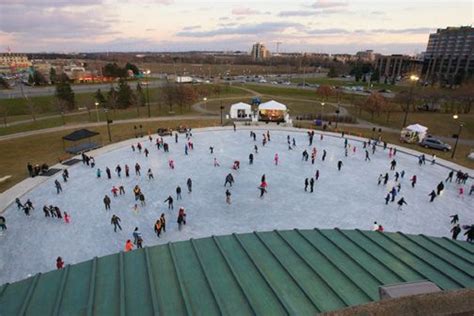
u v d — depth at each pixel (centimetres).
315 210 2106
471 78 8450
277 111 4978
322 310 565
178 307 577
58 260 1412
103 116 5541
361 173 2806
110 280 671
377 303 347
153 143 3644
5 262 1534
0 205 2084
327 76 16138
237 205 2150
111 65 10738
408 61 18075
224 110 6131
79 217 1955
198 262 752
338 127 4778
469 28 14712
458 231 1717
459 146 3931
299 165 2981
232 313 557
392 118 5688
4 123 4875
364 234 973
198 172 2741
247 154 3284
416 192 2441
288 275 698
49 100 6919
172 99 5956
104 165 2898
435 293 356
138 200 2181
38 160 3042
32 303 601
